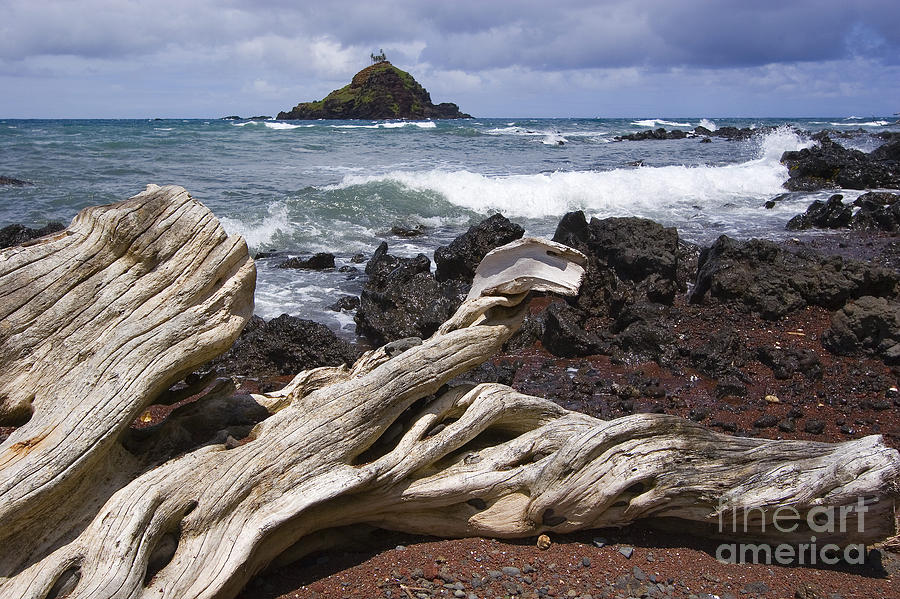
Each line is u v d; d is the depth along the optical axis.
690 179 26.67
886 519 5.05
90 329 4.69
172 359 4.66
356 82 132.25
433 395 5.95
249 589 4.70
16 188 21.62
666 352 10.08
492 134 58.00
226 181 24.69
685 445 5.42
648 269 12.68
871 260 14.97
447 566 5.02
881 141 50.53
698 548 5.36
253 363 9.78
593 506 5.20
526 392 8.98
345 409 5.11
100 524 4.12
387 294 11.11
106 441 4.31
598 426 5.48
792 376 9.41
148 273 4.89
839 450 5.32
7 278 4.57
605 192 23.56
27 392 4.54
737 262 12.31
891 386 9.06
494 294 6.09
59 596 3.91
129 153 31.86
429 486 5.20
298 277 14.25
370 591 4.72
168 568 4.24
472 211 21.05
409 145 42.59
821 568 5.17
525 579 4.89
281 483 4.73
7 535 3.96
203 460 4.62
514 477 5.39
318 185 23.67
